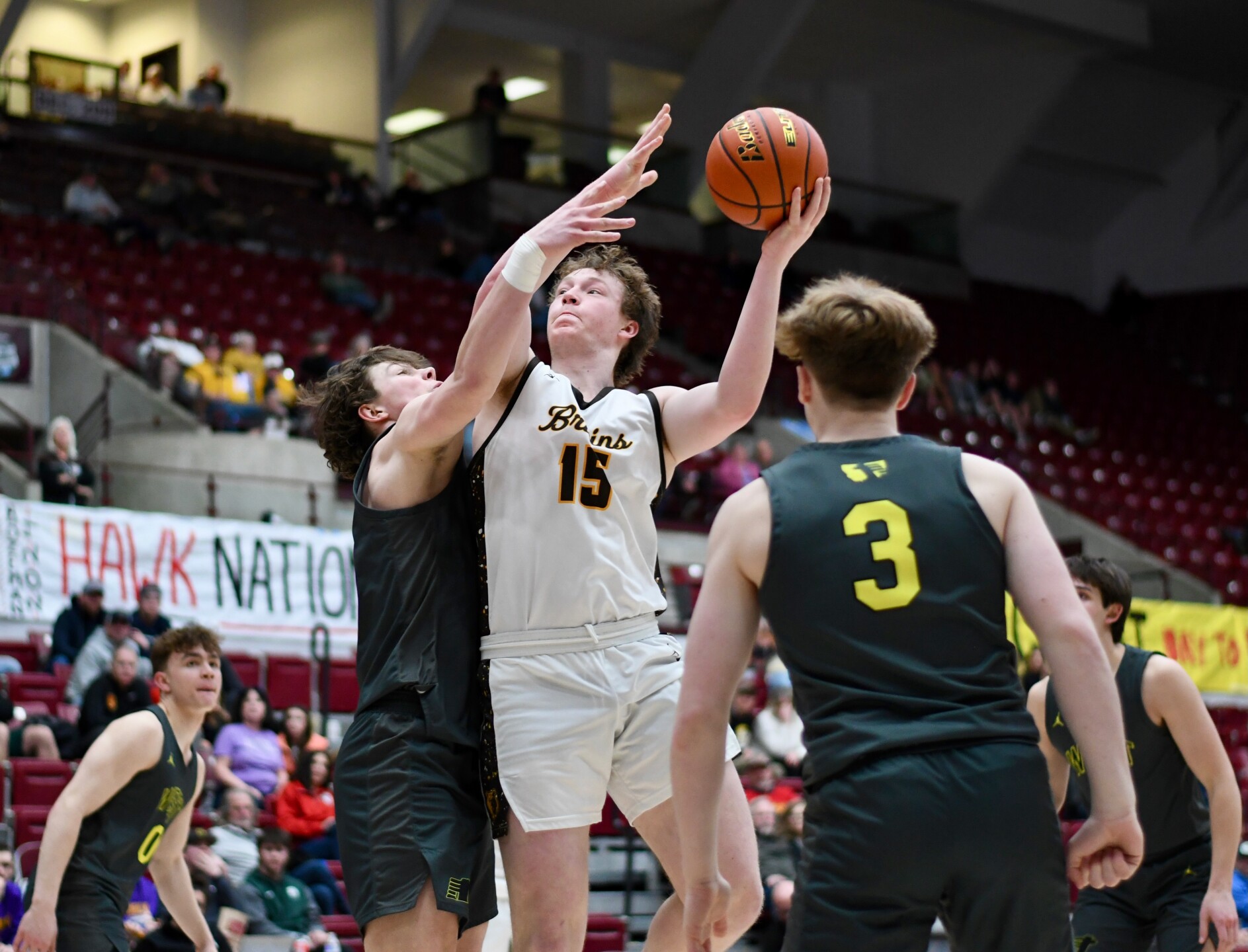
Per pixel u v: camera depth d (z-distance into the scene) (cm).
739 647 304
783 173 368
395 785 371
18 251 1925
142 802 515
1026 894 282
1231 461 2764
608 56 2847
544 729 371
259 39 2811
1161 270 3266
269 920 778
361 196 2484
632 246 2628
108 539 1285
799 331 320
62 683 1105
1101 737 287
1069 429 2578
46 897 489
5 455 1483
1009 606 1313
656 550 401
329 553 1386
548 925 366
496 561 381
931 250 2919
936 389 2408
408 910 361
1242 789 1473
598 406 391
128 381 1639
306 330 2009
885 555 297
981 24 2750
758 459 1892
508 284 353
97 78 2594
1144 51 2802
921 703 288
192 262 2117
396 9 2588
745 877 371
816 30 2784
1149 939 538
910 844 280
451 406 358
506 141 2577
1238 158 3155
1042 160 3133
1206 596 2103
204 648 526
